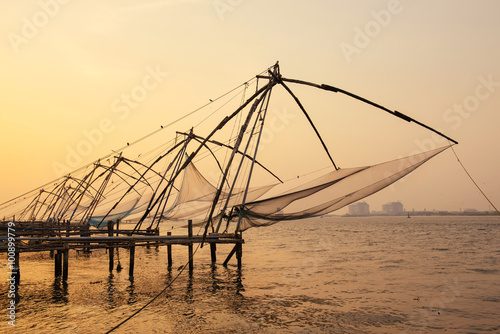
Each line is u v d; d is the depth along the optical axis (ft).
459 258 83.87
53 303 42.04
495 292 47.88
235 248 65.77
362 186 44.68
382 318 37.32
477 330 33.94
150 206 71.97
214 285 52.24
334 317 37.50
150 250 107.76
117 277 58.03
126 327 33.99
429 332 33.40
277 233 235.40
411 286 51.85
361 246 118.83
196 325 34.76
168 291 48.47
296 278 57.82
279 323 35.60
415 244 125.49
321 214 50.37
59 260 56.85
